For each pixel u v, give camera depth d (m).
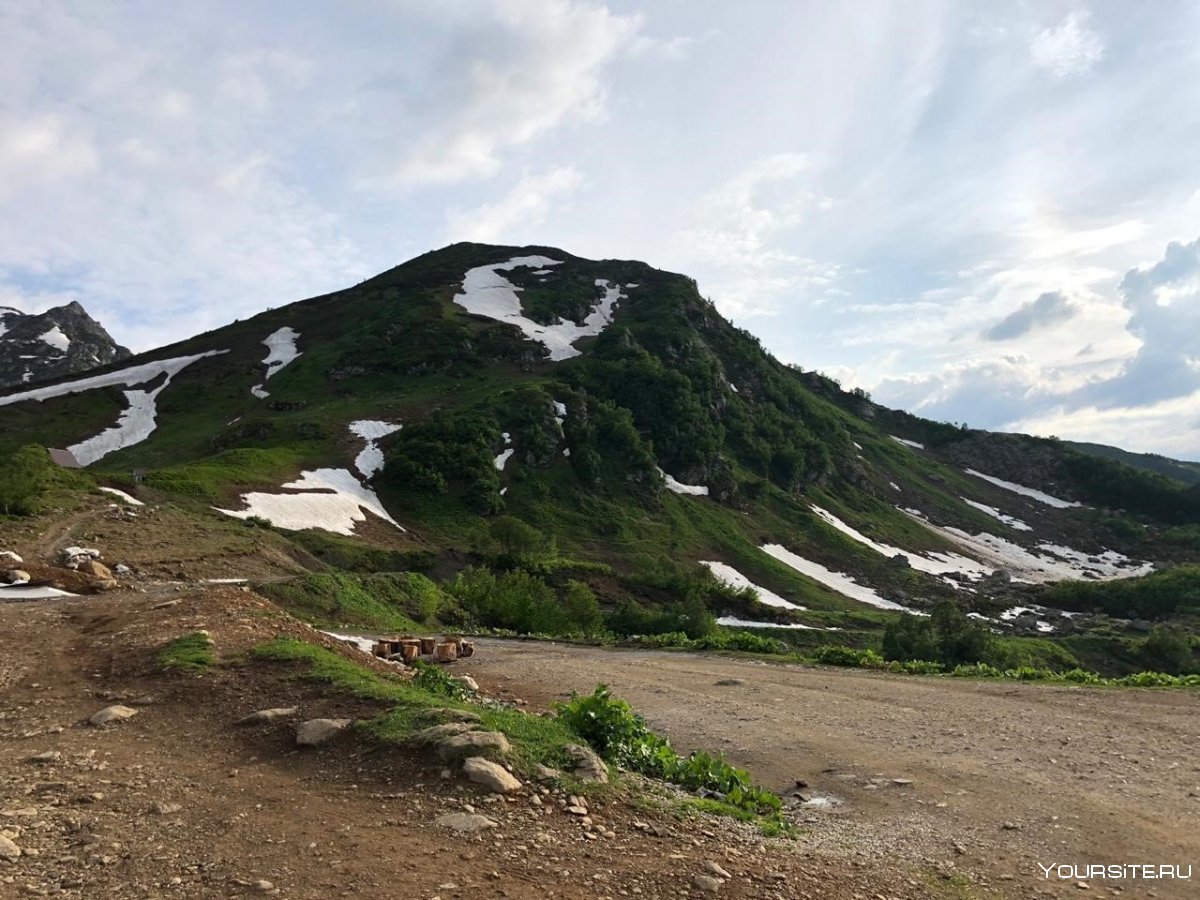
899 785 9.29
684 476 101.44
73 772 7.23
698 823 7.05
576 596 46.91
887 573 93.25
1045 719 12.95
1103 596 88.69
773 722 13.38
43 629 15.11
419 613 36.00
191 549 33.44
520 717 9.17
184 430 98.31
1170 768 9.80
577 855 5.89
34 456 43.16
